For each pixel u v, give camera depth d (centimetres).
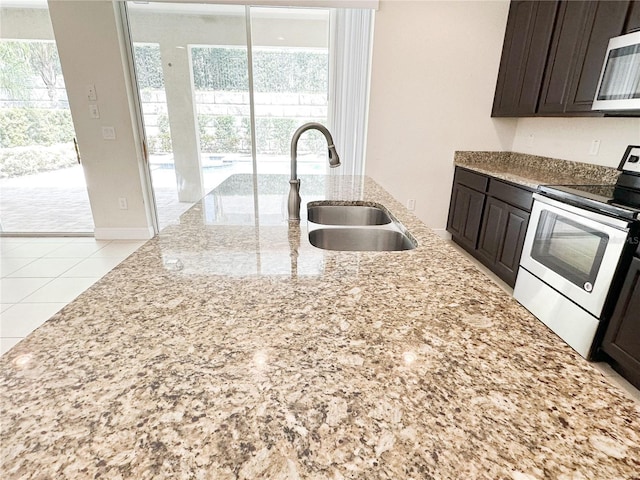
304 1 302
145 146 351
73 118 322
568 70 244
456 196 355
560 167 289
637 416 47
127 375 53
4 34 321
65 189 375
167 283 84
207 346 60
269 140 379
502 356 59
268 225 134
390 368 55
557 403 49
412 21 313
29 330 216
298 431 44
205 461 40
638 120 226
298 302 75
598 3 216
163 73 337
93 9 292
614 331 169
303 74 366
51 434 42
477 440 43
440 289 83
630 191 201
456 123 346
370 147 350
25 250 335
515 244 260
